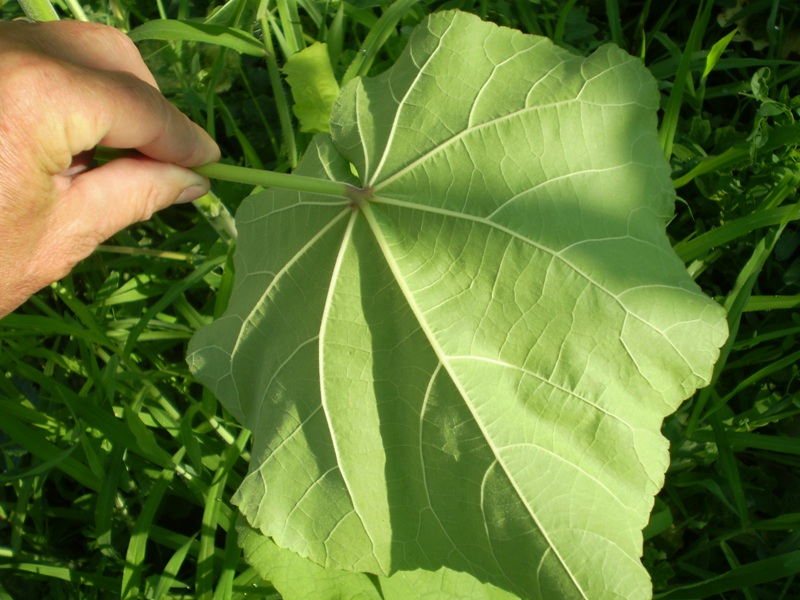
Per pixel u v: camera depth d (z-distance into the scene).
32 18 0.42
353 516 0.37
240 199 0.56
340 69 0.55
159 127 0.36
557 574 0.34
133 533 0.44
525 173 0.36
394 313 0.36
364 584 0.40
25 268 0.35
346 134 0.39
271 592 0.44
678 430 0.47
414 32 0.39
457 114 0.37
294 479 0.38
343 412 0.37
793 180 0.46
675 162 0.52
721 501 0.47
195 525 0.52
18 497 0.48
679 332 0.33
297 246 0.38
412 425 0.36
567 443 0.34
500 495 0.35
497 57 0.37
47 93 0.31
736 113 0.55
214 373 0.41
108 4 0.59
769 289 0.52
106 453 0.48
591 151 0.36
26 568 0.47
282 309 0.39
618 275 0.34
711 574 0.45
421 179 0.37
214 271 0.55
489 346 0.35
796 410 0.46
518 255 0.35
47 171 0.33
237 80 0.60
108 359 0.52
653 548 0.46
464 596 0.40
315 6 0.56
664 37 0.56
